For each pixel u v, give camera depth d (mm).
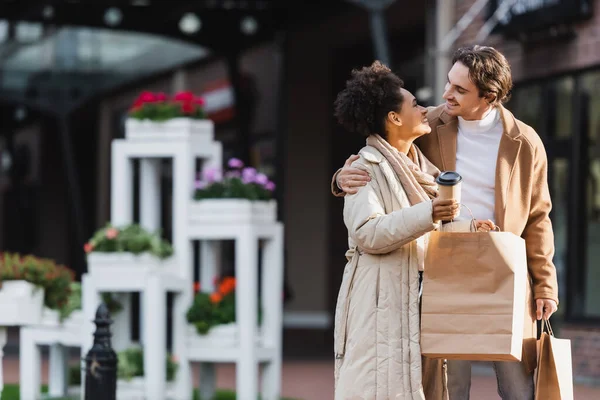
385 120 6238
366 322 6016
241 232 11344
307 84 22703
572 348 14469
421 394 5922
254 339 11445
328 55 22750
